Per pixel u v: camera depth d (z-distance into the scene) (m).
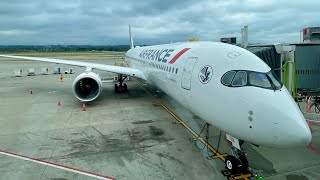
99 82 16.55
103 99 19.09
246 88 7.16
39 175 8.05
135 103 17.75
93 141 10.82
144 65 18.73
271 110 6.57
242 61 7.90
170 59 12.68
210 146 10.20
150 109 16.06
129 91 22.38
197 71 9.19
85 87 17.30
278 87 7.14
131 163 8.81
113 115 14.72
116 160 9.05
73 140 10.94
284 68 10.99
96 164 8.76
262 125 6.59
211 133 11.67
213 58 8.81
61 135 11.54
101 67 19.88
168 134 11.61
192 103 9.41
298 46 12.92
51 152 9.74
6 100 18.88
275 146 6.64
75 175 8.05
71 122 13.45
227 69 7.91
